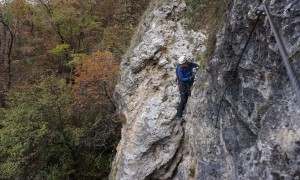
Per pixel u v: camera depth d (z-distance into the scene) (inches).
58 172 574.9
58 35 813.2
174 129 363.9
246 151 186.2
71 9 732.0
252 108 195.6
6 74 845.8
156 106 378.3
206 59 303.9
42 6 788.6
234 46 219.1
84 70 585.3
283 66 164.4
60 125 595.5
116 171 418.3
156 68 404.2
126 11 737.0
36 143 566.3
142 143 374.3
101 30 792.3
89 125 611.2
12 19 846.5
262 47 187.5
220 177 234.7
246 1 203.0
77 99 594.9
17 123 564.4
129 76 422.6
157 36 405.7
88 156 607.5
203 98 291.4
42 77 652.7
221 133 241.6
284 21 162.9
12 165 526.3
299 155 131.2
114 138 622.8
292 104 146.9
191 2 417.7
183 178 323.3
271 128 154.6
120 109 452.8
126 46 646.5
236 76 222.2
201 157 274.5
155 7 437.7
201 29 389.1
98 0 810.2
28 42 837.2
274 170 143.8
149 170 366.9
